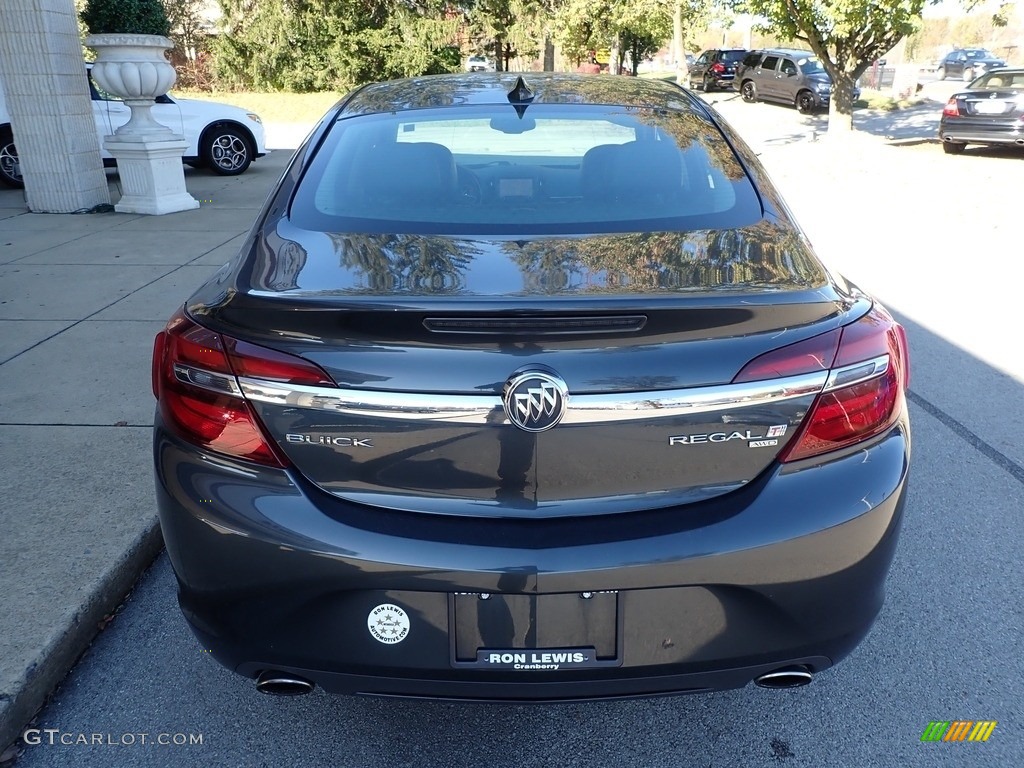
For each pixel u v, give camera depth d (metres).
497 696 1.90
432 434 1.78
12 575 2.80
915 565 3.10
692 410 1.79
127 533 3.06
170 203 9.41
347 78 31.41
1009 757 2.26
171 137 9.34
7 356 4.84
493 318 1.73
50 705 2.44
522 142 2.71
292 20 30.48
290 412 1.82
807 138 17.38
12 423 3.97
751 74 27.14
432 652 1.86
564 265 2.03
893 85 31.56
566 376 1.75
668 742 2.32
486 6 31.75
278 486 1.85
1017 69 14.40
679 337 1.78
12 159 11.07
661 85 3.32
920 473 3.76
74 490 3.36
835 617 1.94
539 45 31.88
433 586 1.80
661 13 26.27
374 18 31.91
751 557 1.82
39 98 9.02
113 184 11.97
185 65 33.25
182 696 2.47
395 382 1.77
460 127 2.80
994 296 6.32
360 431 1.80
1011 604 2.88
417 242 2.18
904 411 2.10
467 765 2.24
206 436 1.89
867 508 1.89
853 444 1.92
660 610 1.84
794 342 1.84
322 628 1.87
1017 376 4.81
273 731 2.35
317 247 2.19
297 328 1.81
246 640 1.92
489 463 1.79
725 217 2.37
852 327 1.92
